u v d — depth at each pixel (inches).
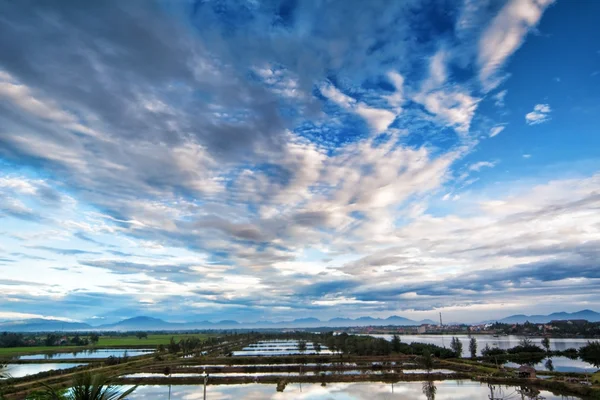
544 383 3855.8
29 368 5398.6
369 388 3779.5
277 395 3452.3
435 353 6737.2
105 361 5639.8
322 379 4311.0
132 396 3447.3
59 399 575.8
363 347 7012.8
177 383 4111.7
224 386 3973.9
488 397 3312.0
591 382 3757.4
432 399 3223.4
